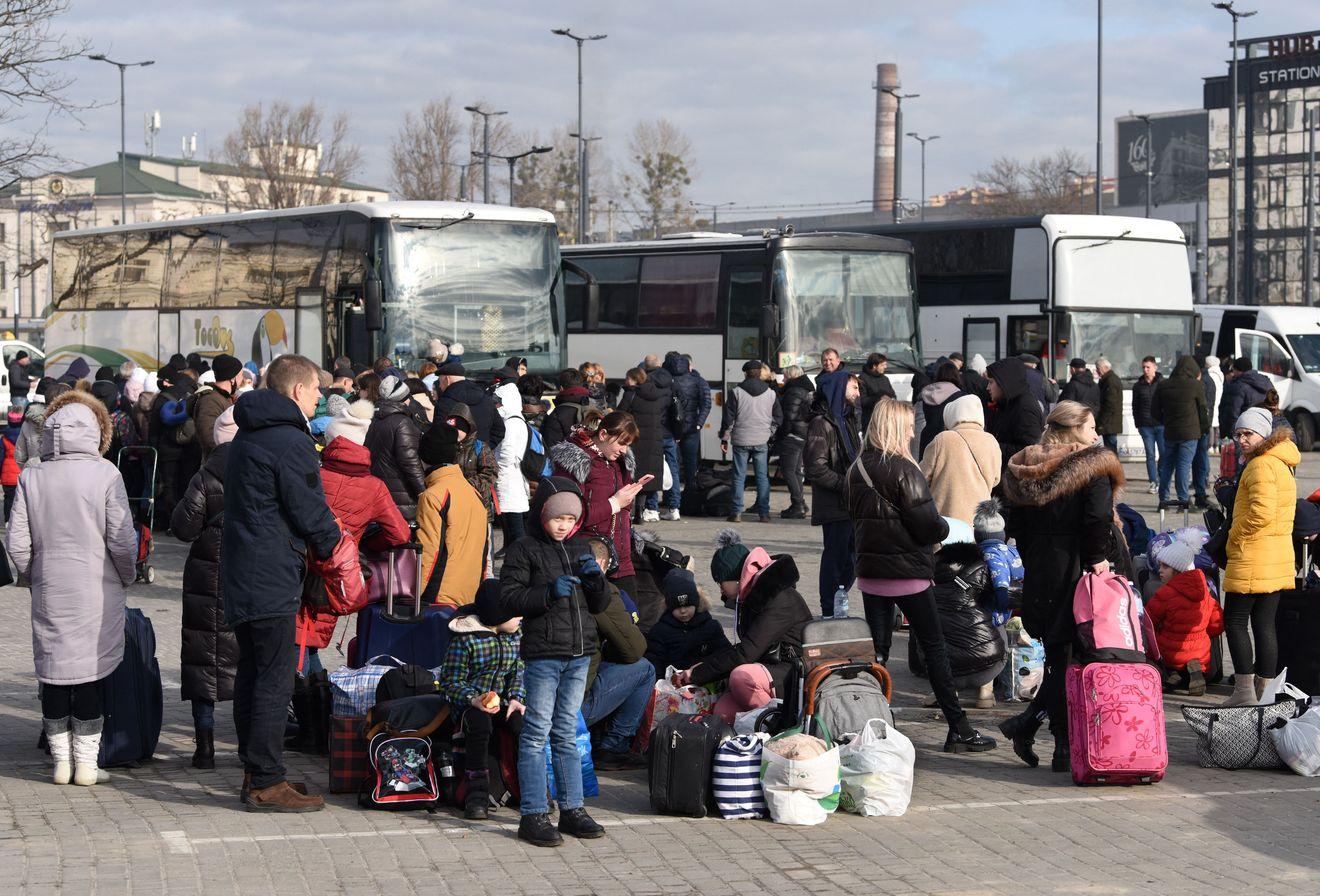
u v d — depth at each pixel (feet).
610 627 26.73
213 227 86.53
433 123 226.38
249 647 25.25
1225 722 28.73
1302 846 23.76
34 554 26.53
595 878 21.97
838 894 21.27
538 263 77.05
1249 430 31.96
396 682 26.78
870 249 84.07
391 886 21.49
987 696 34.12
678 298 87.10
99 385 63.57
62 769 26.94
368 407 29.96
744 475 69.10
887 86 382.63
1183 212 288.51
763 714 27.43
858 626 27.78
